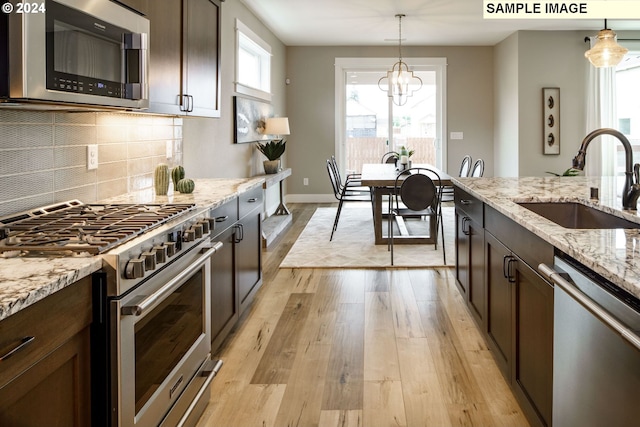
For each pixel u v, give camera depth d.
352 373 2.55
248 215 3.27
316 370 2.59
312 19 6.82
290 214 7.30
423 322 3.24
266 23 7.05
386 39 8.20
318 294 3.85
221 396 2.33
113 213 1.98
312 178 9.04
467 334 3.03
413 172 5.80
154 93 2.39
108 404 1.39
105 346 1.38
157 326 1.64
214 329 2.53
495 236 2.53
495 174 8.69
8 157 1.81
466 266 3.41
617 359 1.20
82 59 1.62
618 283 1.17
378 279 4.24
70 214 1.94
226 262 2.74
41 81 1.43
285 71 8.79
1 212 1.78
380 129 9.12
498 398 2.29
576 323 1.45
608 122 7.42
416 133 9.08
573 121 7.55
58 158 2.12
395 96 9.02
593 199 2.44
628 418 1.15
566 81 7.50
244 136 5.97
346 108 9.13
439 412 2.18
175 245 1.81
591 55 4.20
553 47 7.48
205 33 3.11
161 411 1.68
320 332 3.10
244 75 6.56
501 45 8.28
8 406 1.01
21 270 1.24
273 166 6.89
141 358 1.52
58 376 1.21
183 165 4.01
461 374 2.52
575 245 1.49
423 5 6.12
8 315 0.98
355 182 8.20
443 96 8.75
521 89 7.53
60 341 1.20
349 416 2.15
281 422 2.11
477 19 6.79
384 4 6.03
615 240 1.56
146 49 1.93
